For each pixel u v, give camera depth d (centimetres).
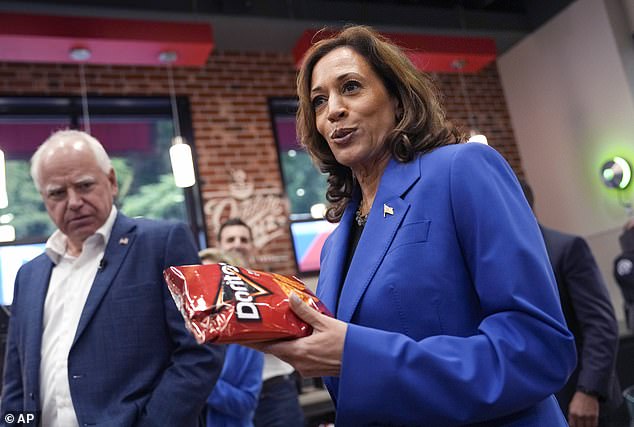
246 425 217
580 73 629
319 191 630
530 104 696
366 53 107
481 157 95
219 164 591
